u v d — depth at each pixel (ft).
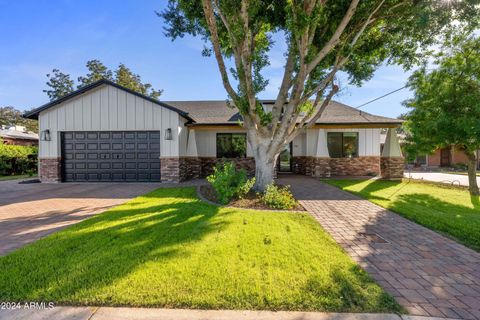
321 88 26.07
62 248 12.52
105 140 40.40
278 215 19.15
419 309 8.01
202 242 13.24
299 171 50.85
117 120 39.83
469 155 29.58
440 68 28.76
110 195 28.48
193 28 27.89
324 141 44.86
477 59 26.16
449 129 26.20
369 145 47.93
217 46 23.57
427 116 28.96
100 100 39.91
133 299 8.28
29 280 9.50
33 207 22.57
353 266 10.76
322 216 19.51
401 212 20.43
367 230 16.20
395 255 12.29
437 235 15.28
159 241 13.38
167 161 39.24
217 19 26.86
